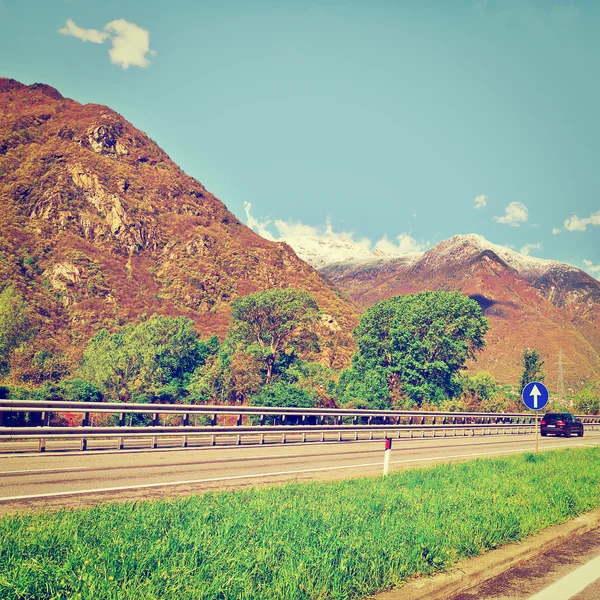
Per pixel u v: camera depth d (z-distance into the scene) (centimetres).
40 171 12506
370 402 5672
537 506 942
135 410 1745
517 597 573
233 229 14538
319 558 584
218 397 6016
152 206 13288
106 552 559
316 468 1474
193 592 477
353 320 12462
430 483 1147
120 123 15338
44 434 1500
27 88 16938
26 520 703
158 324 6988
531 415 4122
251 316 7325
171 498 961
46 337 8619
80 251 10906
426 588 552
